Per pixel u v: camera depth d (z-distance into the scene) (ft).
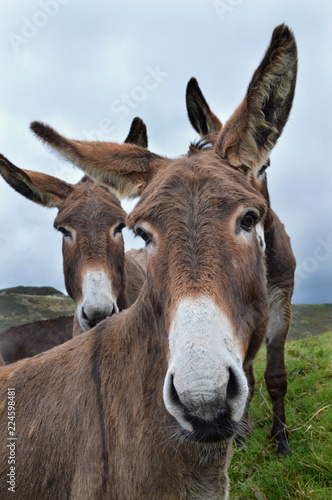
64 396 8.45
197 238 6.30
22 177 16.29
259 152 7.82
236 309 6.33
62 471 8.02
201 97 16.71
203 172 6.97
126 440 7.25
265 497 10.57
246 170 7.72
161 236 6.62
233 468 12.34
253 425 15.28
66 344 9.57
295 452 12.61
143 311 7.59
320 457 11.45
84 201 16.51
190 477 6.97
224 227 6.46
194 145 8.11
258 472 11.82
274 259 15.87
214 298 5.84
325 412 13.85
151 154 8.54
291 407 15.64
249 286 6.72
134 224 7.12
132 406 7.36
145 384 7.25
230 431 5.57
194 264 6.10
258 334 7.32
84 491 7.53
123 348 7.92
